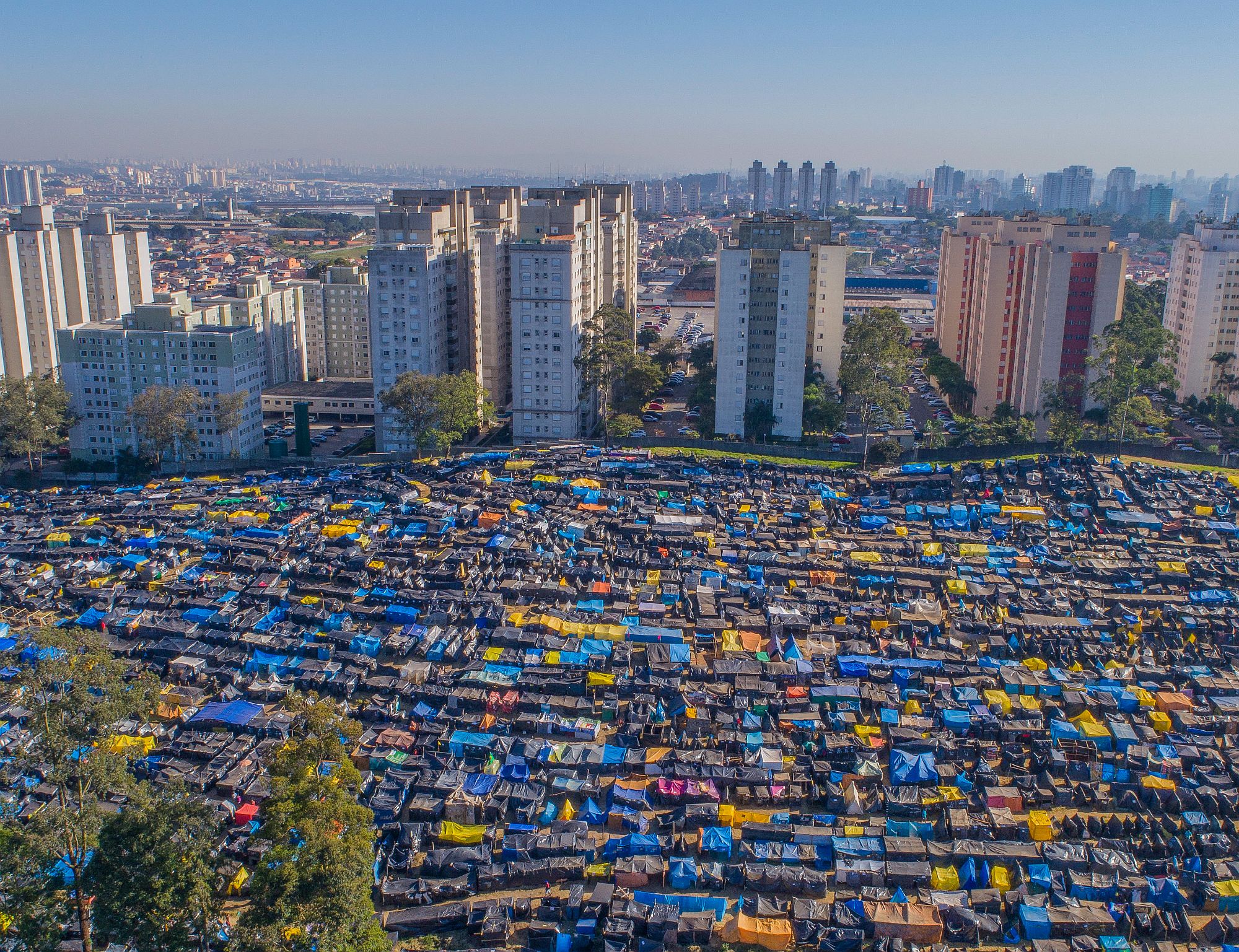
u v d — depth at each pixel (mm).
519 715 143000
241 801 122812
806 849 116750
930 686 150125
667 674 152500
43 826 91938
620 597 177875
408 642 159125
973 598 178500
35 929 89812
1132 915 106188
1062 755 132500
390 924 105438
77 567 186125
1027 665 156375
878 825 121000
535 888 112500
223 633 161500
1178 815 124000
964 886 112188
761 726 140875
